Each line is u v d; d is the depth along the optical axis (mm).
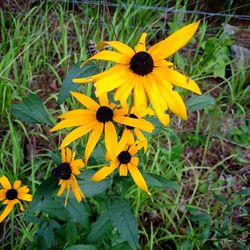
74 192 244
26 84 500
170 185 279
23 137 463
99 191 254
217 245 405
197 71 550
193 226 429
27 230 368
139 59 188
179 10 566
